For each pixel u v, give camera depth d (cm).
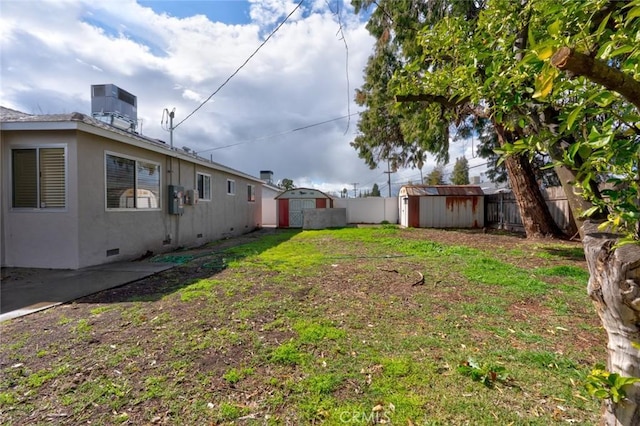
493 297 385
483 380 208
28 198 578
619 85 86
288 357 239
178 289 427
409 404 186
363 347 256
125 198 685
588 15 118
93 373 220
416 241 897
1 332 289
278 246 846
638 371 97
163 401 191
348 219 1858
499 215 1327
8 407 185
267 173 2534
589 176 114
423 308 348
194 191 930
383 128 1223
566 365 228
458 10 639
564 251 700
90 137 595
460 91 243
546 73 96
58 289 430
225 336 277
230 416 178
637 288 94
